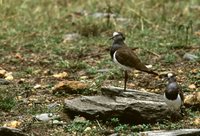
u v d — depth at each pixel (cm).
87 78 1576
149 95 1327
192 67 1650
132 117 1262
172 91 1227
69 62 1703
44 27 2081
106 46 1873
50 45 1881
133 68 1320
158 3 2331
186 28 1878
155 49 1816
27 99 1409
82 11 2298
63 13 2261
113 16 2169
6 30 2030
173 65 1678
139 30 2044
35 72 1627
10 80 1553
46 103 1389
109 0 2344
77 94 1438
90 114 1276
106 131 1225
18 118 1301
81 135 1217
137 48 1828
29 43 1889
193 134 1178
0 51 1830
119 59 1323
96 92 1444
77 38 1967
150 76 1579
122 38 1353
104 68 1655
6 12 2173
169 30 2017
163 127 1230
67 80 1565
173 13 2248
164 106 1263
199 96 1346
